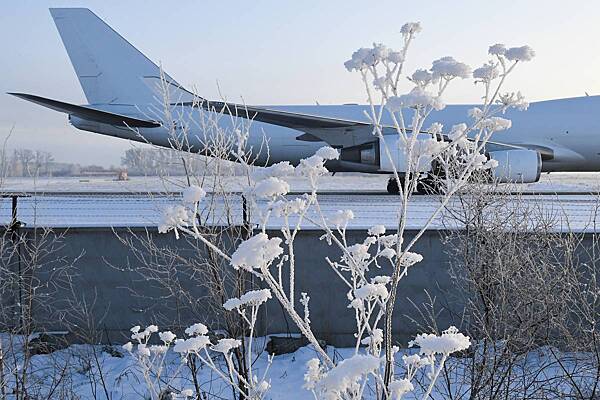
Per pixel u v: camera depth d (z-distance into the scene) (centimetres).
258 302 277
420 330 870
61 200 1692
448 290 862
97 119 2016
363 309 294
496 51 248
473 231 712
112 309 906
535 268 670
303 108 2259
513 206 748
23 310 802
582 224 962
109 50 2239
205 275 761
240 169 718
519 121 2089
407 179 260
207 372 764
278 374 794
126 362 823
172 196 778
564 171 2170
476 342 648
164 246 886
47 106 1880
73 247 906
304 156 2198
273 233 873
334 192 2356
